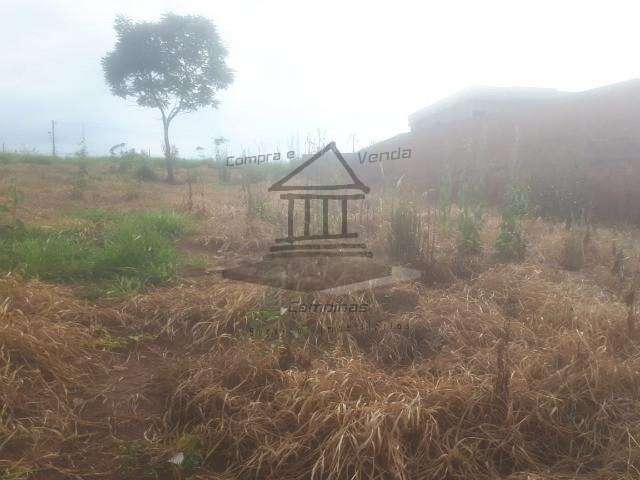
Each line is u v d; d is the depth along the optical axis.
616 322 3.87
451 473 2.45
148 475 2.42
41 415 2.76
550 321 4.06
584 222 8.08
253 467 2.47
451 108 12.95
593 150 9.35
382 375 3.10
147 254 5.31
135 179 14.99
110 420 2.81
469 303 4.33
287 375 3.07
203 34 16.30
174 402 2.89
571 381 3.01
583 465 2.59
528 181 9.09
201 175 17.23
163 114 17.09
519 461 2.56
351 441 2.45
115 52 16.28
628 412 2.86
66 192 10.75
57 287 4.39
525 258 5.90
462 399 2.81
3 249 5.09
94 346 3.53
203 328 3.90
